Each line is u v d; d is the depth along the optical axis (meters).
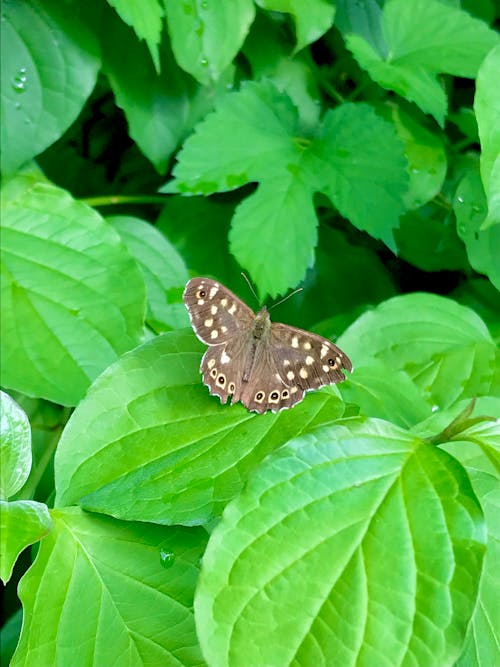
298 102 0.58
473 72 0.56
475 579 0.43
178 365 0.48
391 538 0.44
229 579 0.43
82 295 0.53
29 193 0.55
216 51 0.55
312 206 0.55
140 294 0.53
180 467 0.47
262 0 0.55
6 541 0.45
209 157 0.55
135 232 0.57
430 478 0.45
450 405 0.52
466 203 0.56
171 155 0.58
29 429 0.46
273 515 0.44
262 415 0.48
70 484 0.46
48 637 0.45
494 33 0.58
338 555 0.44
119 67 0.57
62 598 0.45
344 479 0.45
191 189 0.54
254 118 0.56
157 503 0.46
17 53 0.55
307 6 0.55
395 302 0.54
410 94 0.55
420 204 0.57
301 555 0.44
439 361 0.53
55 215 0.54
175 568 0.46
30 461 0.46
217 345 0.48
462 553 0.43
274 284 0.53
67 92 0.55
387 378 0.51
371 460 0.45
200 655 0.45
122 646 0.45
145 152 0.57
